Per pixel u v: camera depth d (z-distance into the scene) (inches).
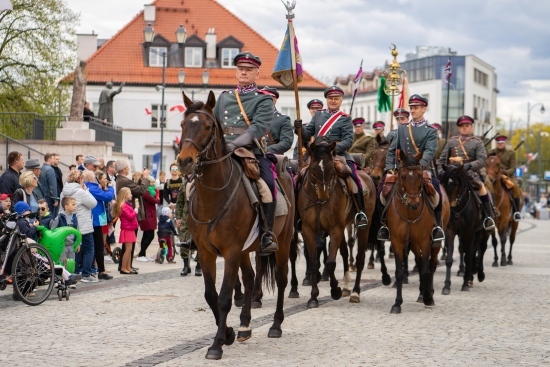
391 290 636.7
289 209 440.8
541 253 1069.8
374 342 415.8
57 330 438.9
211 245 386.6
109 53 2630.4
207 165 375.9
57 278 551.2
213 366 357.7
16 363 356.8
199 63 2635.3
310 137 583.5
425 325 469.7
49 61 1675.7
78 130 1115.3
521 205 925.2
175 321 472.1
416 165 521.7
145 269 773.3
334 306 543.8
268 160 421.1
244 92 420.2
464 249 653.3
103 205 677.9
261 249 400.8
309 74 2677.2
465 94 3791.8
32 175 627.5
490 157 854.5
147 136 2583.7
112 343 404.5
